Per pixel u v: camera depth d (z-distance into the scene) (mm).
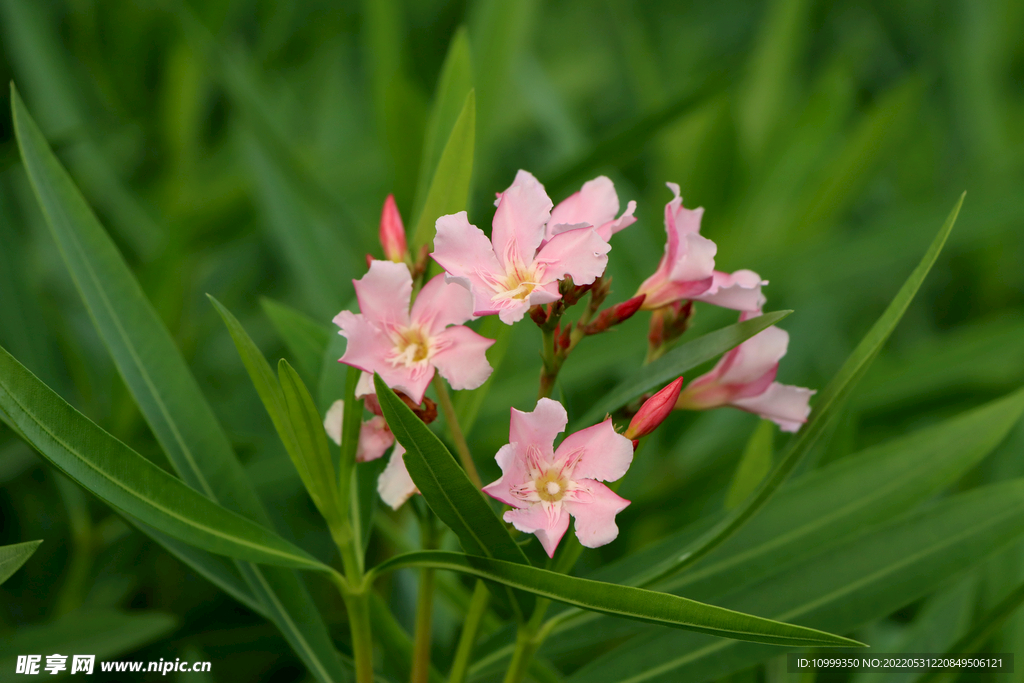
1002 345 1282
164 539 1038
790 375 1421
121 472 979
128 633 1081
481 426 1193
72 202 1048
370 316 994
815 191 1479
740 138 1462
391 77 1331
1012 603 1040
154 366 1052
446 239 983
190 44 1326
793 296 1460
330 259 1379
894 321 996
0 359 953
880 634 1177
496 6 1273
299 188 1319
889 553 1062
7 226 1168
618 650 1062
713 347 998
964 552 1057
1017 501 1061
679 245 1014
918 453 1079
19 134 1030
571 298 1001
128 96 1486
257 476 1155
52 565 1194
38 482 1211
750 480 1081
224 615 1159
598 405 1025
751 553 1072
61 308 1442
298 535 1198
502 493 964
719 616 957
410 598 1159
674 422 1310
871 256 1289
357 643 1014
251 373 992
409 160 1219
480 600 1020
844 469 1084
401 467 1007
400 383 988
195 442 1051
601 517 968
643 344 1214
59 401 965
